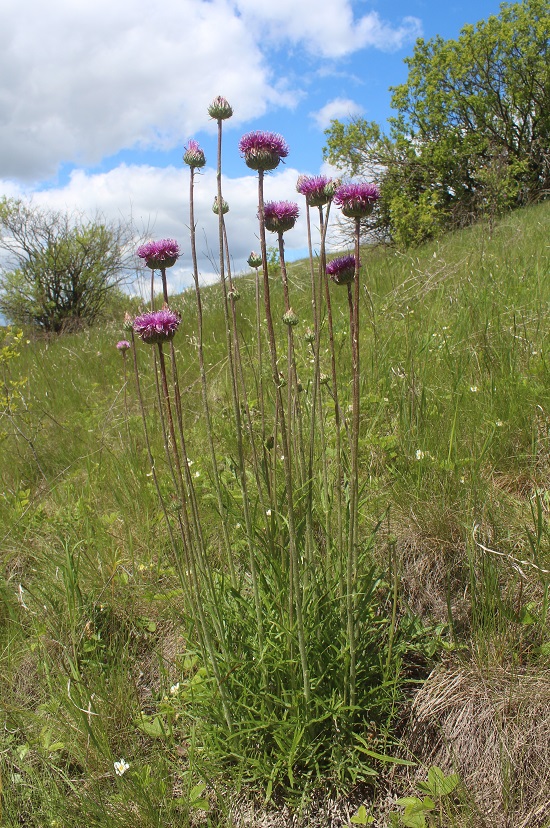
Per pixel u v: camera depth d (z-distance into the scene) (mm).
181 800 2131
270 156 1684
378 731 2305
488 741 2150
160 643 2889
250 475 3299
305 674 2070
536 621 2338
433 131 17234
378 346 4578
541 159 16906
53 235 16125
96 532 3438
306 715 2125
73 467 4508
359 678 2285
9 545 3555
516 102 17547
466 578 2717
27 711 2510
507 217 10891
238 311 7273
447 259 6859
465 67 17094
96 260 16328
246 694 2225
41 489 4289
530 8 17562
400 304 5418
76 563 3090
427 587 2762
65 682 2514
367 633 2391
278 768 2191
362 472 3346
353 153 17344
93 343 8867
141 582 3129
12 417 5156
